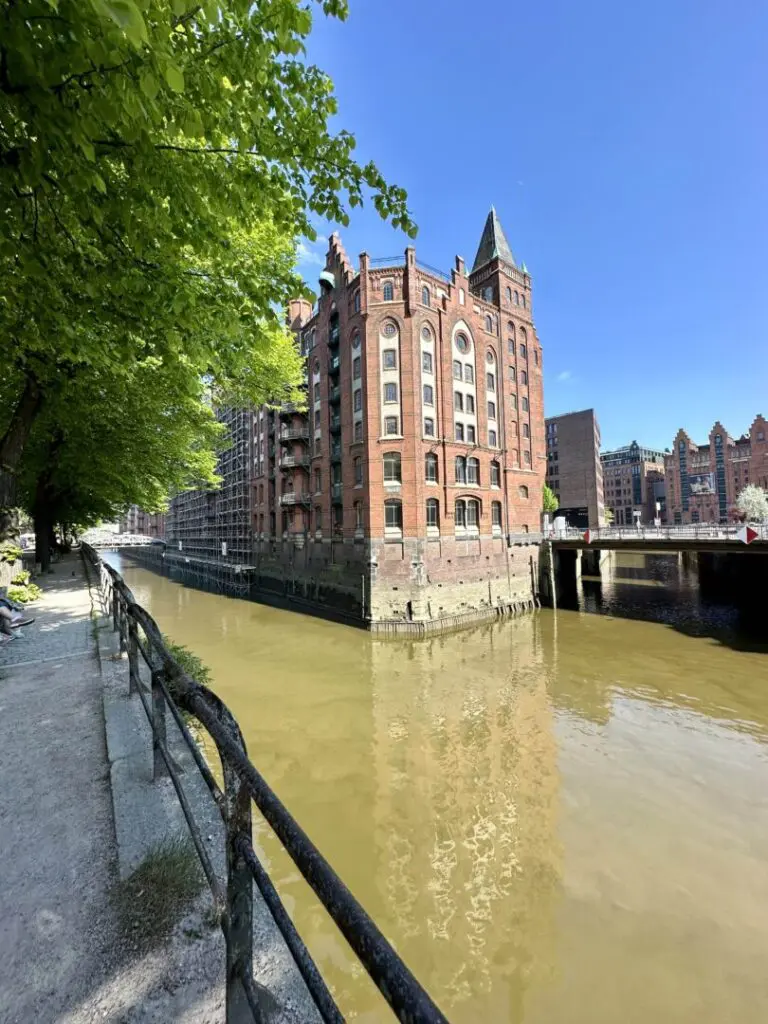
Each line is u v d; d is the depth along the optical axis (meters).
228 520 62.78
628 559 71.56
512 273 40.28
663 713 17.58
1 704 5.55
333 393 36.12
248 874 1.75
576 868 9.95
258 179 4.31
